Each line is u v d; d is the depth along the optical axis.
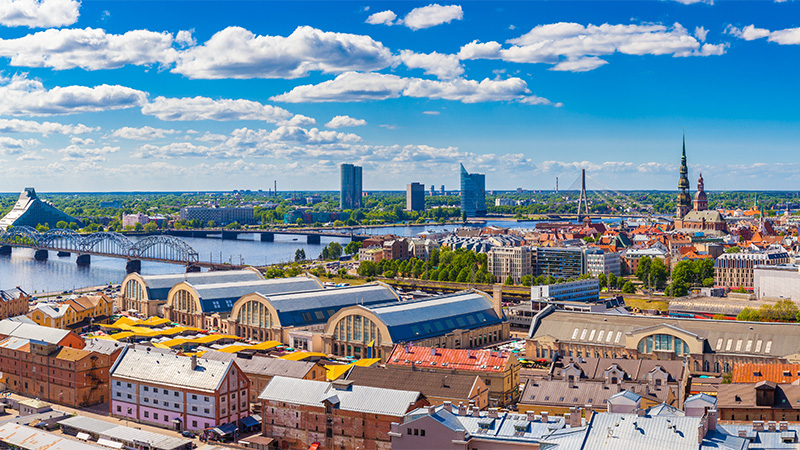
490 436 172.75
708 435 158.12
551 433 167.12
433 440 174.38
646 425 161.00
